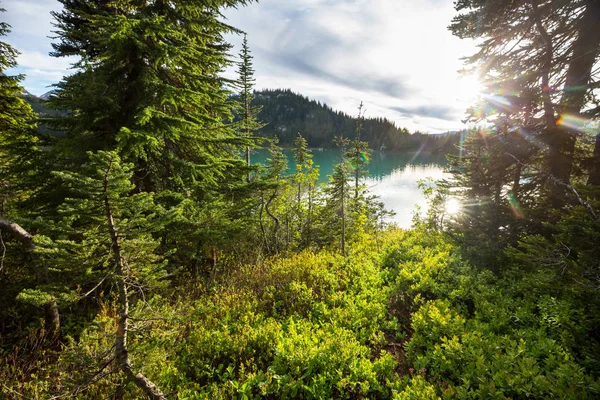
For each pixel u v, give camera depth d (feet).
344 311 21.59
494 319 18.03
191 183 26.37
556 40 27.76
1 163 21.84
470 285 23.54
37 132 21.07
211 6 25.90
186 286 26.45
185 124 22.27
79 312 20.38
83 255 9.60
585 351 13.53
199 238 24.61
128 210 10.59
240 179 30.94
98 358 11.09
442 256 30.32
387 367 15.52
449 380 14.15
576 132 25.63
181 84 26.11
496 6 27.22
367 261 32.94
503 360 13.48
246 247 37.99
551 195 25.95
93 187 9.14
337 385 14.39
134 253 10.85
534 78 28.66
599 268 12.73
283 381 14.69
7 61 27.89
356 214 50.39
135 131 19.49
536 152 28.50
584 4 24.77
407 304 23.59
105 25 19.25
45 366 15.55
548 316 16.89
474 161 32.71
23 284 19.22
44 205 20.36
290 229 44.32
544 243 16.24
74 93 19.10
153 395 11.70
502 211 28.91
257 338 18.42
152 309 12.31
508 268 25.35
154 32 20.08
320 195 51.90
